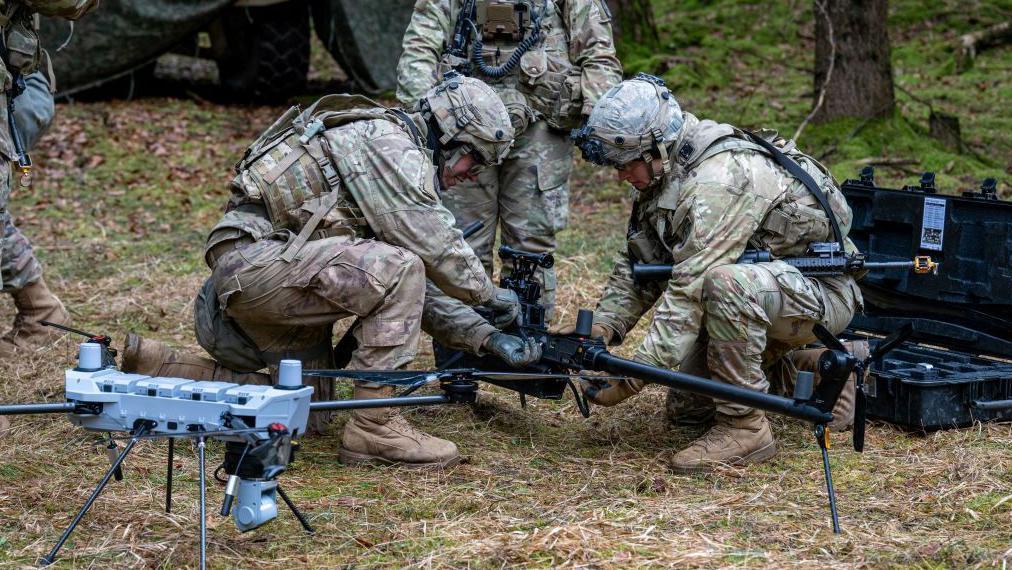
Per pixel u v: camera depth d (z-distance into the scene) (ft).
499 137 12.71
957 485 11.62
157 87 38.58
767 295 12.41
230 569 9.64
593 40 15.76
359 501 11.34
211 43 36.09
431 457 12.51
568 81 15.74
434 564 9.63
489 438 13.85
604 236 25.44
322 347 13.41
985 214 15.02
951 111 35.35
